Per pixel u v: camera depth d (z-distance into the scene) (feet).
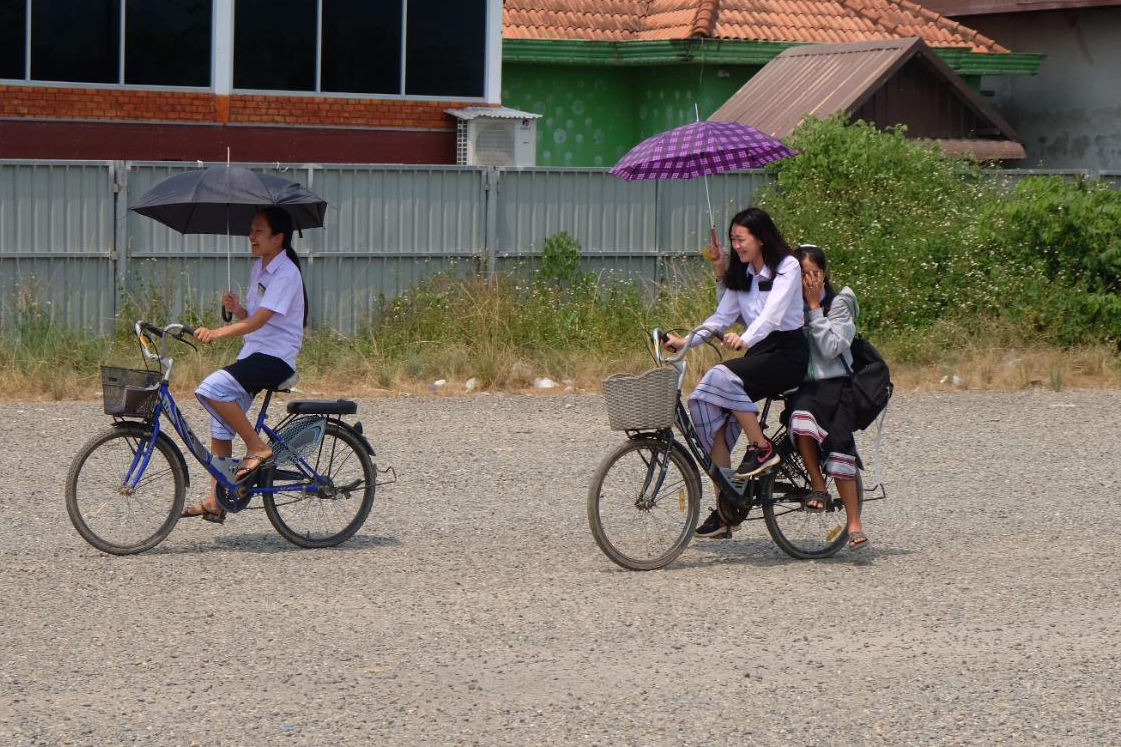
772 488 79.36
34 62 193.36
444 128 218.38
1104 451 115.65
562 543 84.02
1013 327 161.07
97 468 78.13
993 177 183.32
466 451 111.45
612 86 252.42
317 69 209.36
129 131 198.90
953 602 72.43
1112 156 260.42
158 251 152.76
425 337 155.22
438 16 215.92
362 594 71.97
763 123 212.43
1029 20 273.33
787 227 167.22
